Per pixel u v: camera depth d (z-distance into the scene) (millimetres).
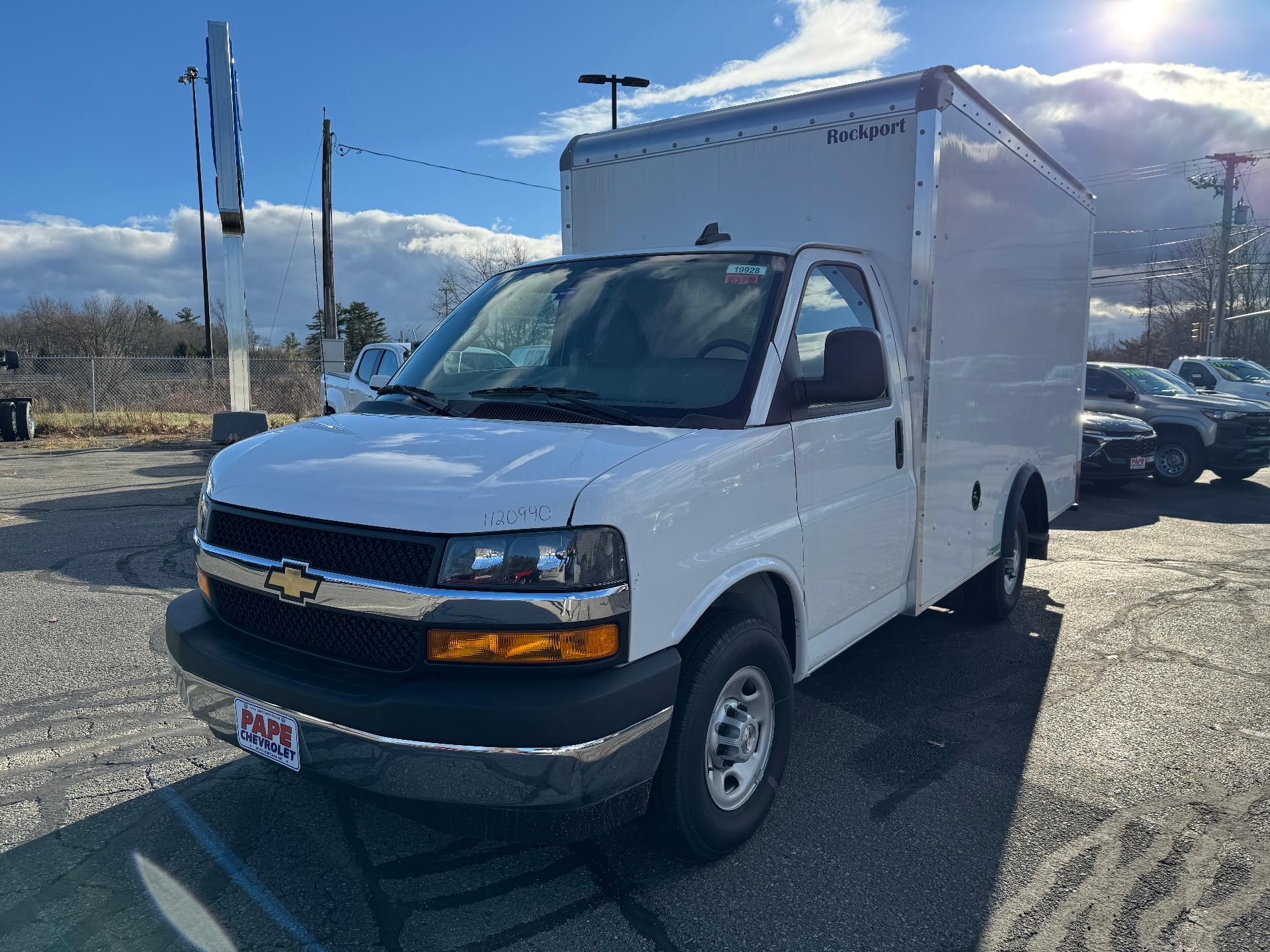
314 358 23672
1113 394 14047
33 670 4840
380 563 2547
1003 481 5418
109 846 3131
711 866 3072
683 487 2758
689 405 3195
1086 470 12227
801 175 4383
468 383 3666
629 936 2686
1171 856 3188
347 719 2473
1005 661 5316
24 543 8148
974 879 3027
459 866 3035
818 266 3721
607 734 2441
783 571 3262
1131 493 13016
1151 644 5672
